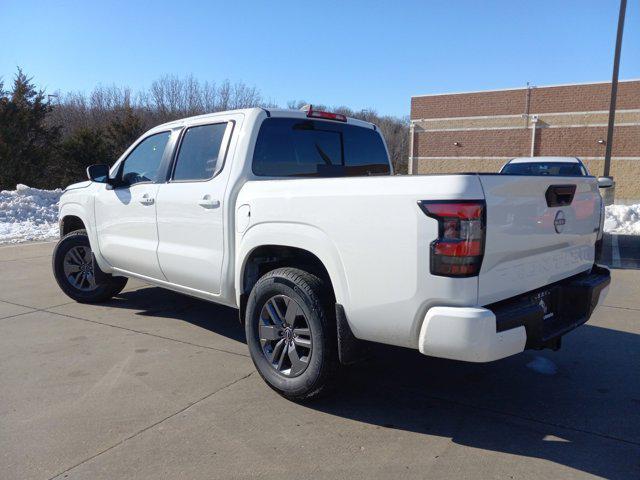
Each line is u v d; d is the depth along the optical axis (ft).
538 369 13.96
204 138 14.65
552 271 11.32
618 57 51.85
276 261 13.05
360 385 13.02
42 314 18.78
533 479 9.09
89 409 11.62
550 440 10.40
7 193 48.73
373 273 10.09
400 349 15.49
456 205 9.00
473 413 11.57
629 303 20.43
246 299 13.20
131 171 17.15
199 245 14.17
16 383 12.96
